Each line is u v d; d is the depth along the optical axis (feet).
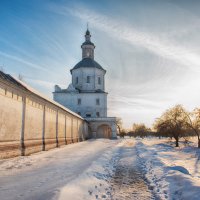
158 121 170.50
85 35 255.09
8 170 42.83
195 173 47.93
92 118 206.69
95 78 231.09
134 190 32.09
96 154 73.15
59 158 61.41
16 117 62.23
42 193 26.55
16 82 62.23
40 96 76.64
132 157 70.64
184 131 144.46
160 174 41.63
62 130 110.93
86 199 26.37
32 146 71.51
